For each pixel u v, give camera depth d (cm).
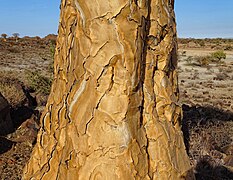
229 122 979
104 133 254
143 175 266
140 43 264
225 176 611
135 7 259
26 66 2680
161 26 293
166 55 299
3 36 5575
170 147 293
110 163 253
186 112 1068
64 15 295
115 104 254
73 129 266
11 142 738
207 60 3434
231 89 1958
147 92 285
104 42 255
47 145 320
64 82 304
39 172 319
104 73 255
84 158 258
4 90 1066
